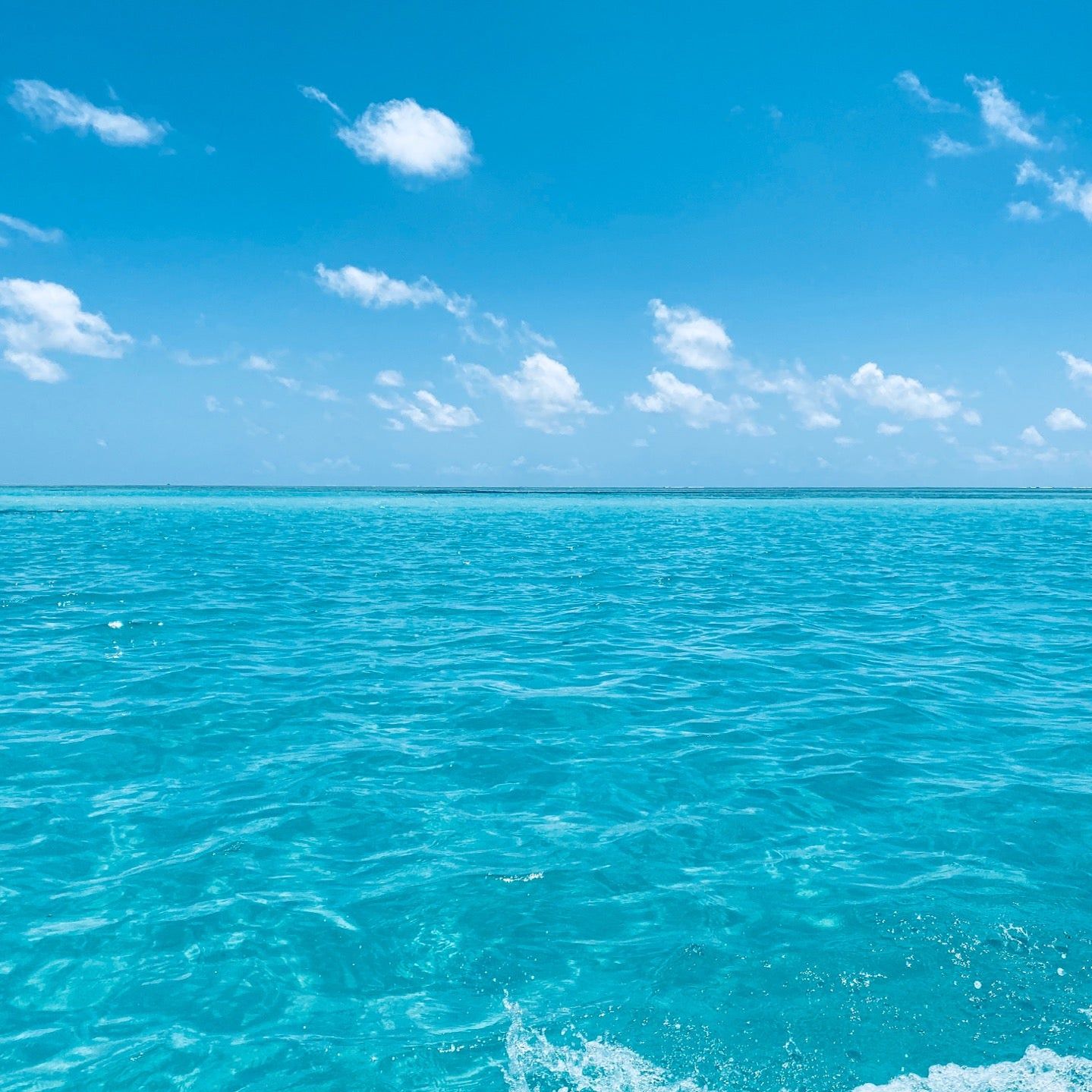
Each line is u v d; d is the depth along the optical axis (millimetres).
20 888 6098
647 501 118125
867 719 10359
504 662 13469
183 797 7832
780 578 25328
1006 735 9703
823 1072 4242
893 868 6418
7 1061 4379
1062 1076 4176
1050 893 6004
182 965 5211
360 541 39469
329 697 11227
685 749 9227
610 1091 4137
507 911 5836
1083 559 31531
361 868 6457
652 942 5434
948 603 20297
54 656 13430
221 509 76625
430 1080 4246
